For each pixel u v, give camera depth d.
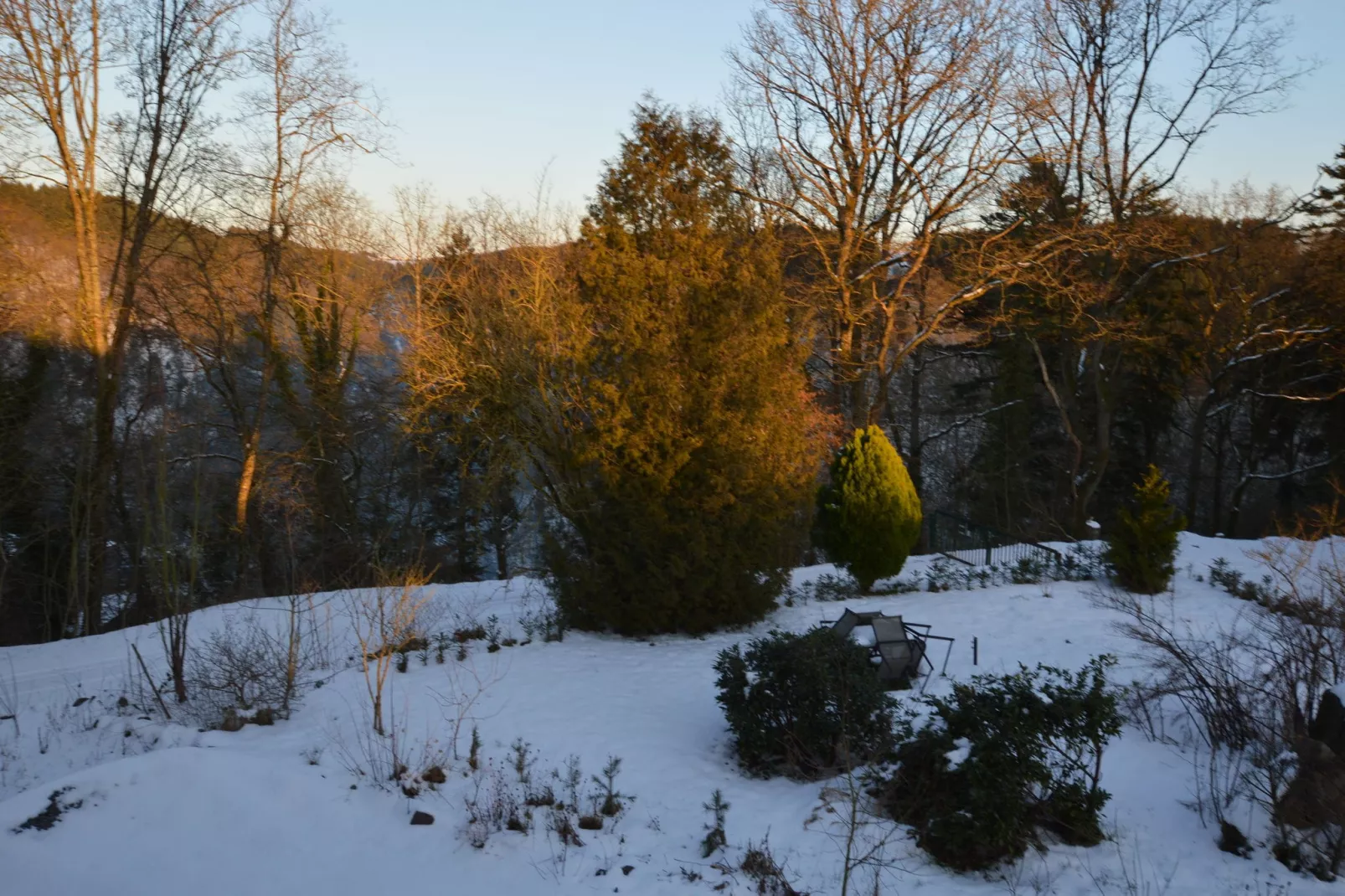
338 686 10.66
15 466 20.72
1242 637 11.12
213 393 27.77
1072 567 16.92
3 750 9.34
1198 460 30.83
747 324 13.22
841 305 22.88
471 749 8.54
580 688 10.76
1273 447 33.22
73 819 6.52
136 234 21.59
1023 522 31.94
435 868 6.52
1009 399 32.41
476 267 21.48
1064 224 24.80
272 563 25.55
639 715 9.83
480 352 15.81
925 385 40.44
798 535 14.47
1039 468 34.22
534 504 22.09
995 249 24.12
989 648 12.02
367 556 24.56
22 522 22.06
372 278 25.27
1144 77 25.47
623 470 12.96
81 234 20.73
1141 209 26.30
